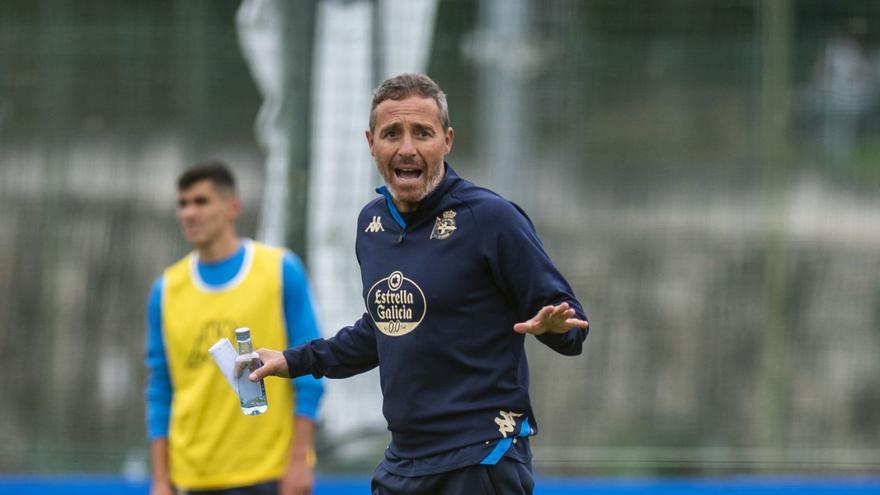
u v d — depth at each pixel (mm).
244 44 27969
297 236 27828
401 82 12758
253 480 18688
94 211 28453
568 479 27516
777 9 27547
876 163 27609
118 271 28500
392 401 12898
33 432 28312
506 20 27609
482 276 12594
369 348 13633
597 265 27875
